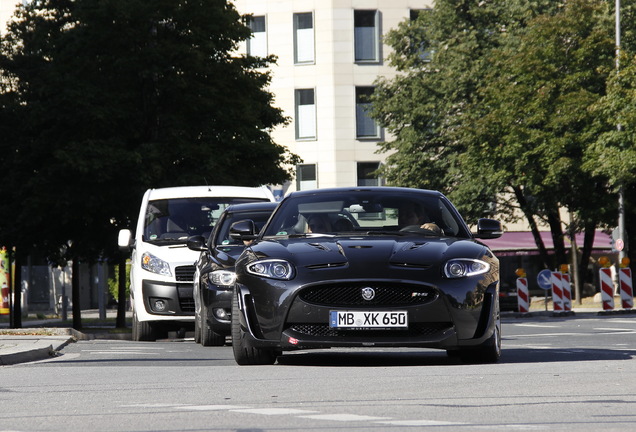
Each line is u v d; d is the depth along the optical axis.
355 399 18.80
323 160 171.38
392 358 31.12
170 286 47.66
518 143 111.56
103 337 59.19
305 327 26.08
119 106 86.81
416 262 26.20
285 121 103.38
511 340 46.28
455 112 130.75
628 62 103.75
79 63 88.19
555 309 90.50
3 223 94.00
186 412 17.47
